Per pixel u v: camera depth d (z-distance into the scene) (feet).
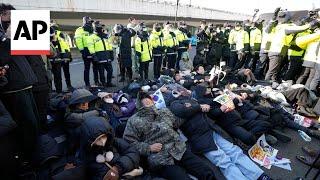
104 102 12.76
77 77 26.03
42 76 10.18
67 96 11.93
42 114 10.39
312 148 12.99
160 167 9.41
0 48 7.73
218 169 10.80
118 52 24.93
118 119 12.62
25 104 8.20
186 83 18.71
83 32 20.53
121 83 23.61
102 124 8.07
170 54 27.86
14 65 7.97
